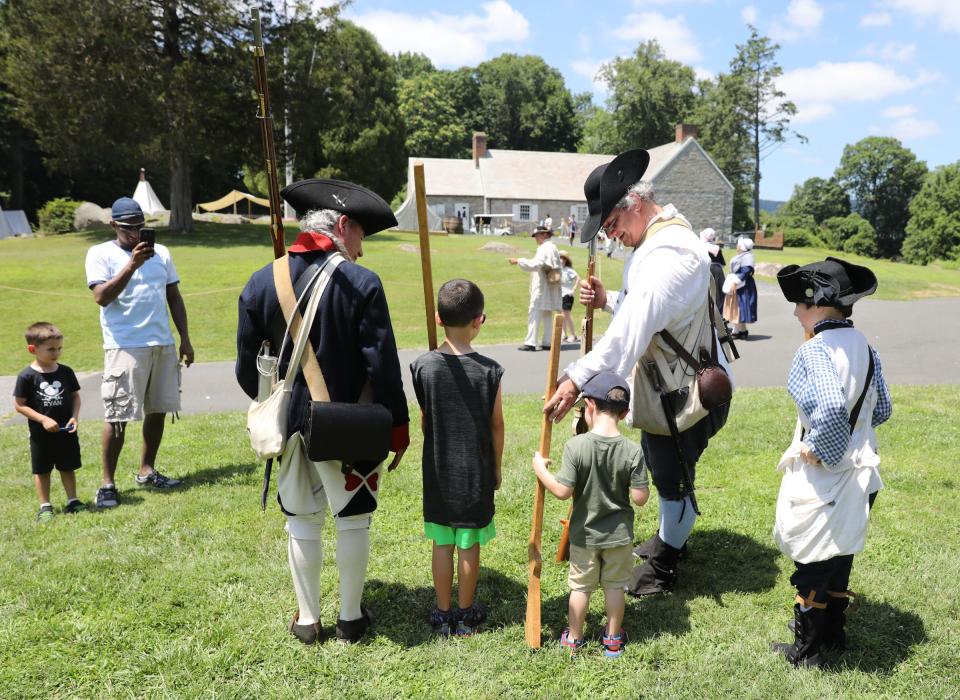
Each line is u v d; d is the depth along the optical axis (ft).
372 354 9.94
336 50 116.47
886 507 15.28
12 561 13.26
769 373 30.99
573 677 9.71
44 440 15.66
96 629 10.87
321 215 10.21
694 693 9.34
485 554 13.52
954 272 102.17
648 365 11.45
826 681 9.51
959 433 20.38
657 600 11.89
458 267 75.77
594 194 11.78
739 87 205.77
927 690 9.33
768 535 14.17
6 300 59.88
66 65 90.99
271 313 10.06
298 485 10.18
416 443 20.84
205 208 146.61
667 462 11.85
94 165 177.88
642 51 227.81
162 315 17.33
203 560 13.20
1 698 9.29
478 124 267.18
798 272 10.12
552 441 20.20
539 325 38.70
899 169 300.40
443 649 10.38
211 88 97.86
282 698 9.32
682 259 10.80
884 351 35.76
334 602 11.82
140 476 17.89
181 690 9.47
